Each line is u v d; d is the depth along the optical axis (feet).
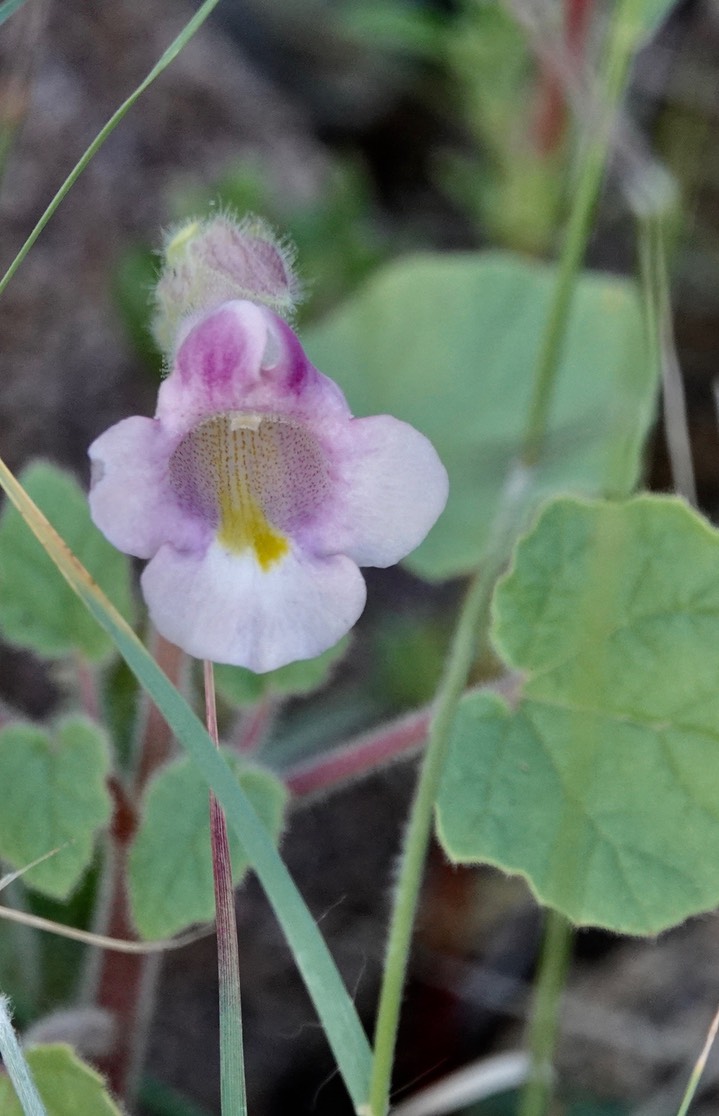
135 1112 1.26
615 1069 1.36
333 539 1.12
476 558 1.37
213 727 1.12
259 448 1.14
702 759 1.15
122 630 1.10
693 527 1.16
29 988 1.29
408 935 1.09
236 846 1.17
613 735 1.16
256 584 1.11
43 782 1.17
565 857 1.14
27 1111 1.09
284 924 1.08
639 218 1.23
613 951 1.40
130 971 1.24
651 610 1.16
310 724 1.42
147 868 1.16
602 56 1.38
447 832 1.14
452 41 1.48
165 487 1.11
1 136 1.31
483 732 1.16
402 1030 1.38
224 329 1.11
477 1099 1.29
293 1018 1.40
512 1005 1.37
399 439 1.12
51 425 1.47
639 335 1.28
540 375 1.22
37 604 1.25
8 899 1.28
